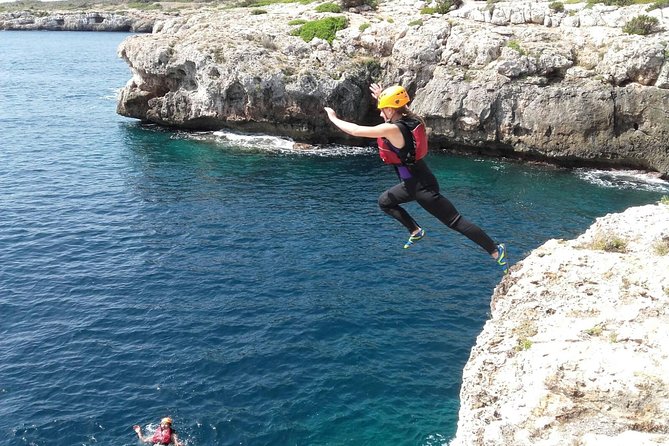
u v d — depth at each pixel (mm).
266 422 17578
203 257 29078
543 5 53188
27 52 123938
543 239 32000
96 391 18797
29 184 39281
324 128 52875
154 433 16906
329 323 23125
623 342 8930
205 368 20125
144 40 57844
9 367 19875
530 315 10555
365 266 28359
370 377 19750
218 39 55125
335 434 17141
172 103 55969
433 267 28422
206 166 45281
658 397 7930
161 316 23453
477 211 36250
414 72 52500
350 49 54750
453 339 22234
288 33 56812
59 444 16578
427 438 16969
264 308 24266
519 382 9133
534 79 47406
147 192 38688
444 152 52188
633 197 39781
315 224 33750
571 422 8172
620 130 45938
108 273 27125
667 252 10852
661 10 48250
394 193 8430
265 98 51719
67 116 61594
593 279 10633
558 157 47281
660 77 44031
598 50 47594
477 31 51031
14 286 25609
